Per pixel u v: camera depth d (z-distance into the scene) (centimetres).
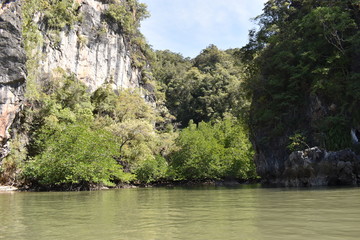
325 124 2292
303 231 478
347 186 1814
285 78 2748
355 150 2131
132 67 6600
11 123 2795
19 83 2819
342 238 422
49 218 727
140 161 3694
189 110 8394
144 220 654
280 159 2680
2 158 2792
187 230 521
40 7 4466
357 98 2178
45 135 3123
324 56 2525
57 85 4300
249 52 3691
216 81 8431
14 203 1248
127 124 3806
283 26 3253
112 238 470
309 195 1227
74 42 5116
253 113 3069
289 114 2677
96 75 5519
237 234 473
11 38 2733
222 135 4831
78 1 5391
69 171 2569
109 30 5934
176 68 10075
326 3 2747
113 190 2503
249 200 1105
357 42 2253
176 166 3869
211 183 3862
